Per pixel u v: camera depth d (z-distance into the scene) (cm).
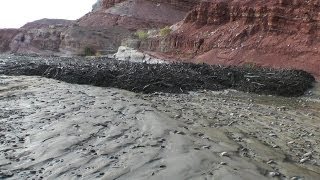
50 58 4950
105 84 2494
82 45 7469
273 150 1246
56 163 1039
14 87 2230
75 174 968
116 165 1020
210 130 1406
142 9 9125
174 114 1634
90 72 2691
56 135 1261
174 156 1076
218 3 5047
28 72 2881
